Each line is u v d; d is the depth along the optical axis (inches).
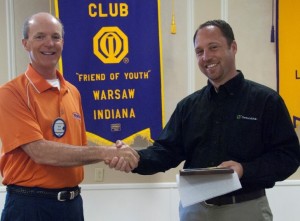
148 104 120.6
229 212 63.0
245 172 59.8
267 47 126.9
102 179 127.2
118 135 120.8
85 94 119.5
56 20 71.3
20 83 68.5
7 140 66.3
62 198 67.9
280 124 63.1
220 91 66.1
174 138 72.4
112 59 119.6
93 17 118.5
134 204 127.0
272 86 127.2
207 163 65.6
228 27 66.1
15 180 67.4
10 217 66.9
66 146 65.8
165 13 126.8
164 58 127.4
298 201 126.0
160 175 127.3
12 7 125.5
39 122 67.4
